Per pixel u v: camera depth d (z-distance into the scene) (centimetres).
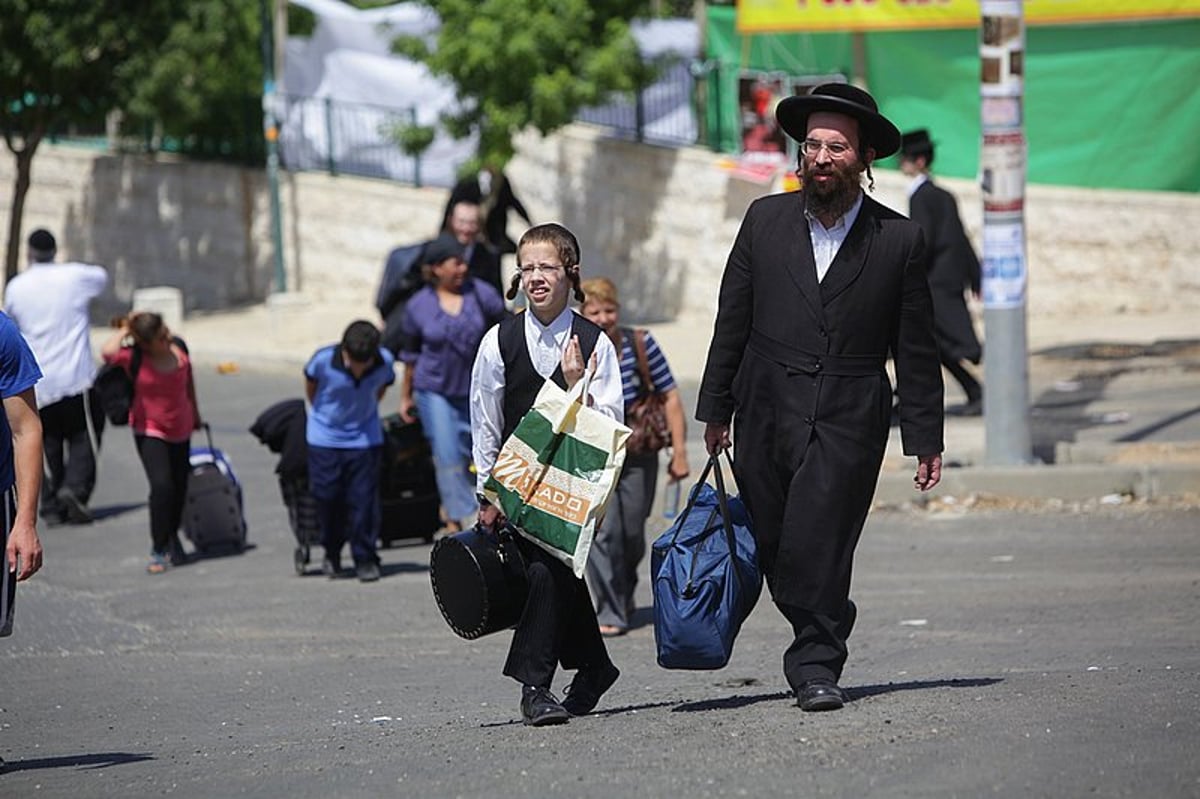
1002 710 1733
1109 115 6059
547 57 6250
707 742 1631
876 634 2495
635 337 2567
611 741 1672
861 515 1725
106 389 3406
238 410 5556
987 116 3500
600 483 1716
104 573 3412
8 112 7712
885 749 1559
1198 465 3431
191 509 3575
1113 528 3216
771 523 1747
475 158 6431
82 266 4047
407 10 8312
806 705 1745
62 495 3950
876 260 1694
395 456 3350
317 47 8394
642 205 6731
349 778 1597
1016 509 3425
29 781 1703
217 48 7825
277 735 2000
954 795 1389
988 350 3566
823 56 6438
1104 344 5216
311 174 8025
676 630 1731
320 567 3403
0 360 1662
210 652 2647
